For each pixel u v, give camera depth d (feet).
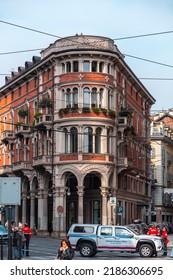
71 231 98.89
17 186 62.08
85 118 177.37
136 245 96.78
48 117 187.62
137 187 228.43
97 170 178.09
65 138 181.98
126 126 190.70
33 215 203.62
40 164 187.21
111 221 181.16
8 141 230.07
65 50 180.45
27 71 209.97
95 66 181.68
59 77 184.55
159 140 293.02
